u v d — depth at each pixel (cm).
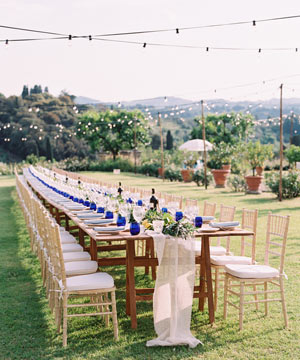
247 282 393
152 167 2600
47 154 4538
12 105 5456
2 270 603
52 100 5697
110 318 421
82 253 486
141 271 593
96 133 3788
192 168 2178
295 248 670
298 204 1188
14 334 383
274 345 349
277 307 436
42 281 548
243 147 1700
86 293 367
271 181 1365
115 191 753
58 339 371
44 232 488
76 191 787
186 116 7931
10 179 2656
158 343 354
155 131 6681
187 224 383
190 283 375
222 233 403
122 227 409
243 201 1281
